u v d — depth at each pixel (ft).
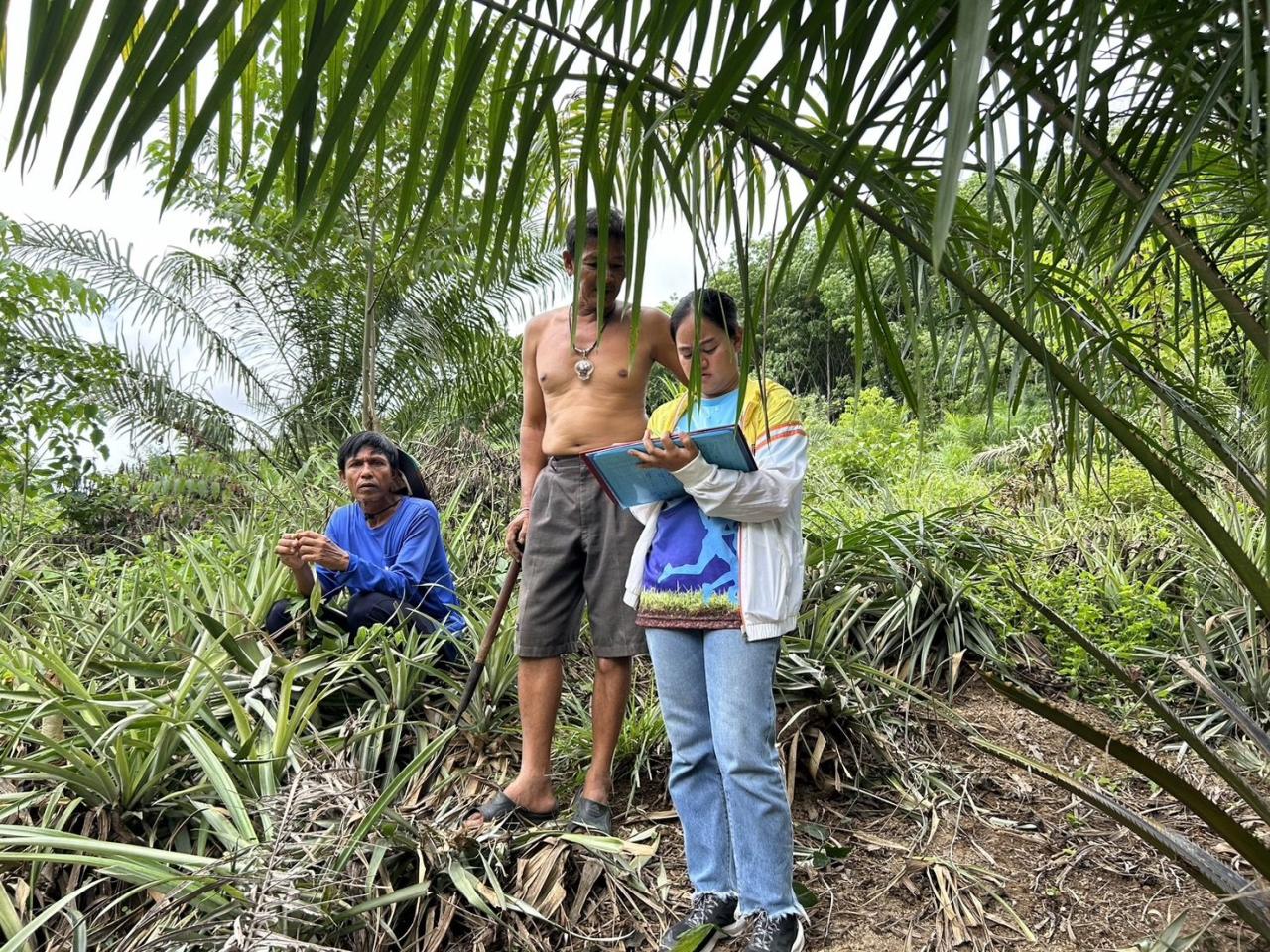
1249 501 12.17
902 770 8.95
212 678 8.21
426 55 3.91
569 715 9.73
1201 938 4.39
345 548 10.32
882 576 11.80
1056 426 5.17
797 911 6.22
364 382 19.16
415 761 6.75
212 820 6.97
